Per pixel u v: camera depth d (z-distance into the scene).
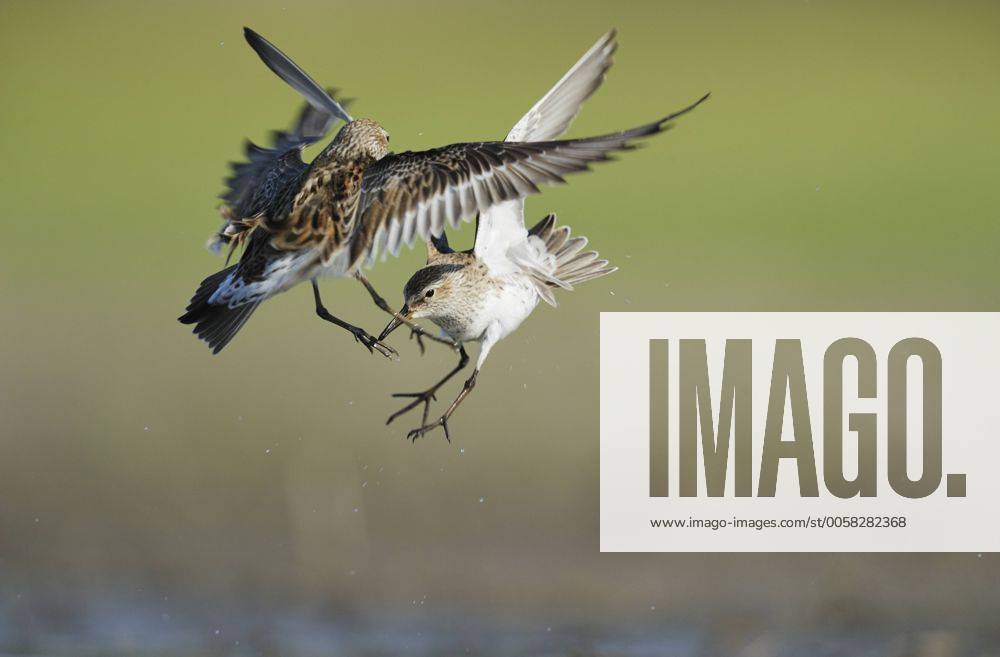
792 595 12.45
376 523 13.61
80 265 18.91
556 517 13.69
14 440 14.81
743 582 12.65
